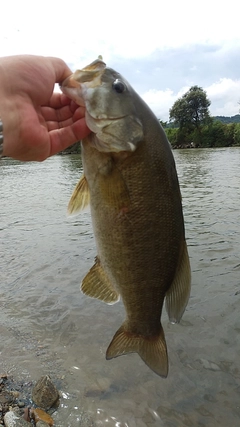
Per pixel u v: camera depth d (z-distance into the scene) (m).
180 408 0.62
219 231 1.62
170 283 0.40
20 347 0.80
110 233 0.36
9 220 2.21
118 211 0.36
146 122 0.35
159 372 0.39
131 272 0.38
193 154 7.70
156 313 0.40
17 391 0.65
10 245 1.63
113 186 0.35
